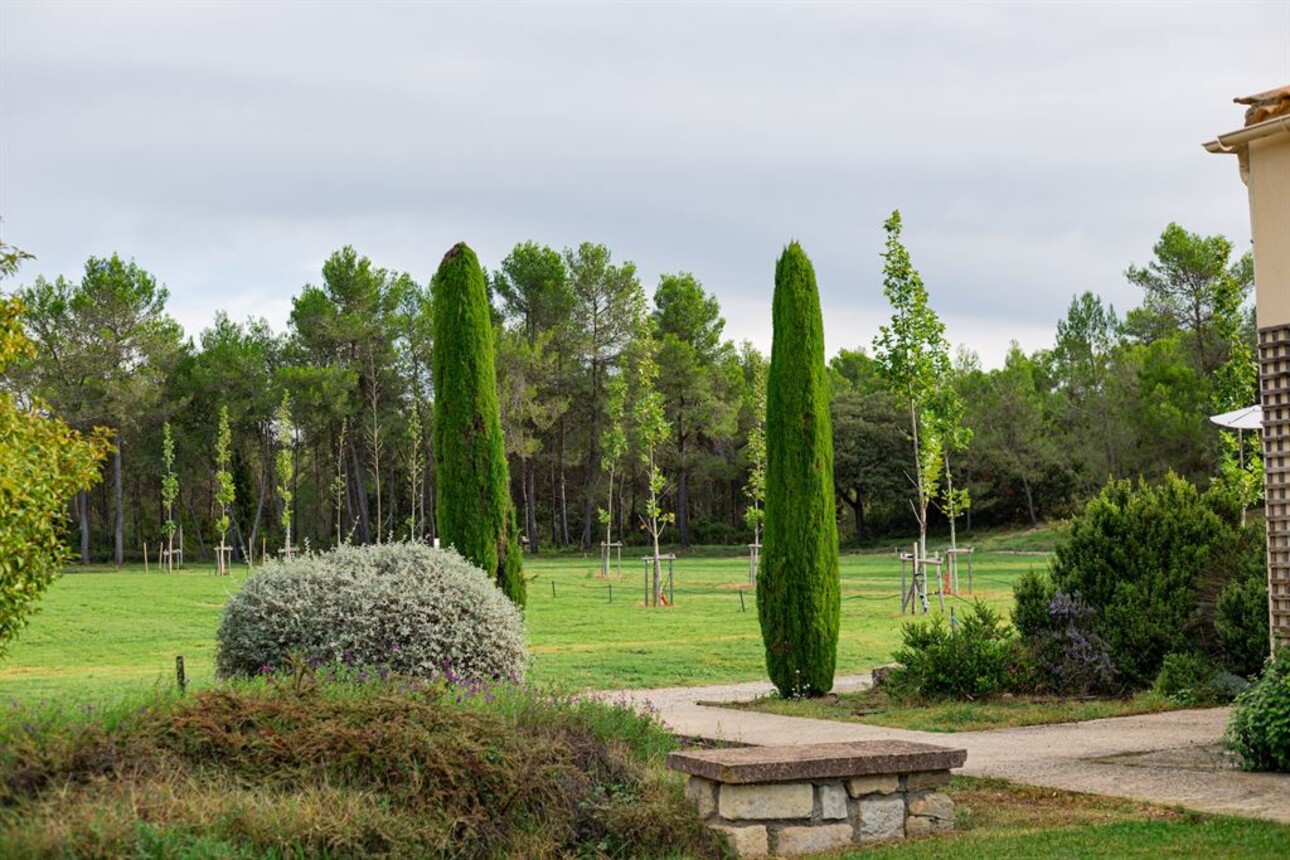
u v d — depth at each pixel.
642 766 9.00
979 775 10.02
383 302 78.44
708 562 69.00
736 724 13.82
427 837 7.20
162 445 77.69
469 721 8.27
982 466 75.62
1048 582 17.22
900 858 7.36
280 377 74.44
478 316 17.73
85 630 29.11
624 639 26.56
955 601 35.16
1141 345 67.81
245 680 10.74
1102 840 7.45
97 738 7.20
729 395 83.38
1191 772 9.82
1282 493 11.43
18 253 11.05
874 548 78.69
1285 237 11.40
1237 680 14.55
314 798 7.09
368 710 8.18
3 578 9.80
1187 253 61.47
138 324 73.44
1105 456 68.56
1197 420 59.12
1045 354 91.12
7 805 6.44
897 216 26.58
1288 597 11.35
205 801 6.76
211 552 86.94
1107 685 15.73
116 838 6.08
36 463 10.20
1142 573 16.34
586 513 81.50
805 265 17.14
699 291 85.06
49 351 70.75
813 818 8.00
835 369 93.62
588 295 80.25
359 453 84.44
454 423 17.48
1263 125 11.32
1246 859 6.73
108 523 86.81
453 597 13.29
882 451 79.25
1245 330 56.47
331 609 12.84
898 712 14.70
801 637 16.56
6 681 18.83
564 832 7.82
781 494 16.84
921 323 26.67
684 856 7.65
